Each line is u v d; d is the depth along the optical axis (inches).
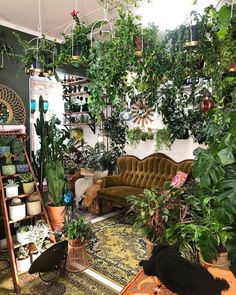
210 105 111.3
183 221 83.1
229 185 65.5
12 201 98.0
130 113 176.7
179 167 147.6
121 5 80.5
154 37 87.2
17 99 125.1
